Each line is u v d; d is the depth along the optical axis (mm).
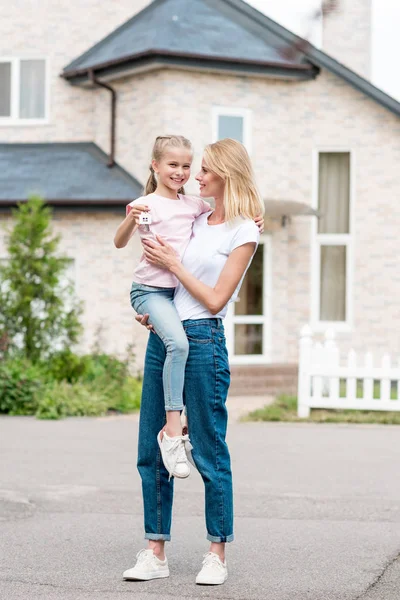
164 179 5395
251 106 19844
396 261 20297
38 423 13641
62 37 21641
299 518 7414
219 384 5293
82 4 21641
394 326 20328
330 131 20328
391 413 14688
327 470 9773
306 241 20297
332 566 5707
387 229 20328
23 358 15836
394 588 5168
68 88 21438
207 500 5293
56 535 6637
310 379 14617
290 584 5230
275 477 9344
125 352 19234
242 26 20172
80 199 19000
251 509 7781
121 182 19609
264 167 20000
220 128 19578
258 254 20109
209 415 5270
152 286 5344
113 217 19344
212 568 5223
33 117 21734
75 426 13336
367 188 20391
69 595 4965
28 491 8508
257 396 18578
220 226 5355
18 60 21781
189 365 5266
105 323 19359
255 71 19547
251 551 6145
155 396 5410
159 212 5340
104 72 19984
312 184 20344
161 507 5391
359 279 20422
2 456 10531
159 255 5211
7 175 20234
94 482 8992
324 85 20328
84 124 21375
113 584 5215
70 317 16453
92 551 6098
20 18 21844
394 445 11641
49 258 16312
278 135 20188
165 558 5430
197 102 19281
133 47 19453
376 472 9656
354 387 14391
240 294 19969
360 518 7422
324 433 12781
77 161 20609
